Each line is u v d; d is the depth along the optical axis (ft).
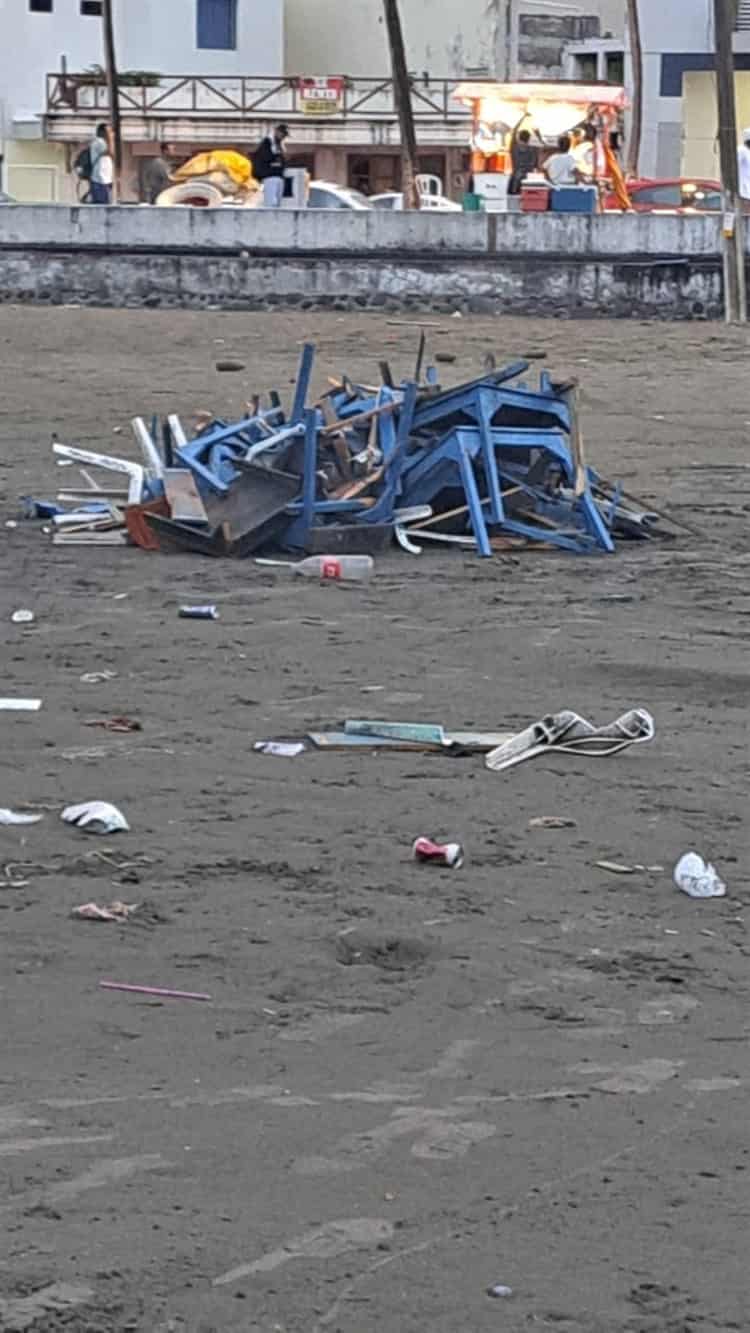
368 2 330.54
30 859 39.11
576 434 79.10
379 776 45.70
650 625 63.93
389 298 173.06
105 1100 28.35
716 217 172.04
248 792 44.14
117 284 173.99
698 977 33.78
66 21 306.96
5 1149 26.61
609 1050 30.66
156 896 37.14
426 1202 25.43
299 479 75.46
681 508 87.66
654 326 165.78
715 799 44.52
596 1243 24.47
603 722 51.31
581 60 322.75
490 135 252.01
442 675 56.39
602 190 214.90
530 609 66.08
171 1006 32.01
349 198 219.20
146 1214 24.88
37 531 78.69
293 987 32.94
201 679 55.16
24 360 138.62
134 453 99.91
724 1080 29.60
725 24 173.78
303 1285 23.30
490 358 87.76
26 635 60.54
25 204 179.73
